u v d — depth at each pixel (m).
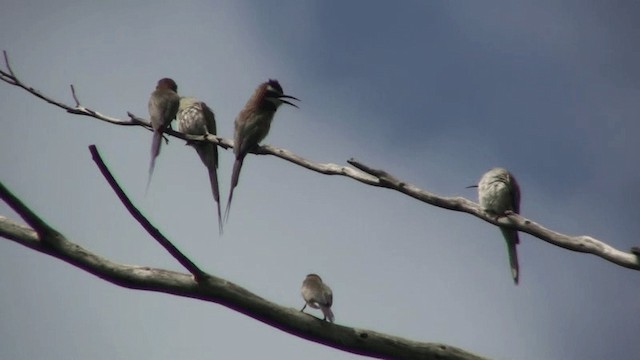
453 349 9.27
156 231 8.24
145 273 8.70
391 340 9.22
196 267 8.65
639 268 11.02
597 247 11.34
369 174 12.96
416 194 12.74
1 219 8.56
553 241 11.79
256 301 8.96
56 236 8.48
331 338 9.12
